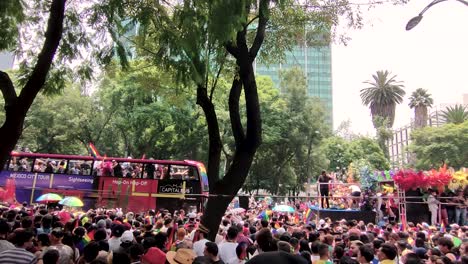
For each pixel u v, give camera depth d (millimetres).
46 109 33500
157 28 7355
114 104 32938
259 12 7844
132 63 11438
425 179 16266
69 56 8102
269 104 38125
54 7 5887
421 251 7387
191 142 35625
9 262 4293
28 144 35250
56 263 4730
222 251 6918
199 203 20500
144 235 7527
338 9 9852
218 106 33375
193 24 6203
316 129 39969
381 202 17438
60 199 15672
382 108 77625
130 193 20375
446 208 16750
